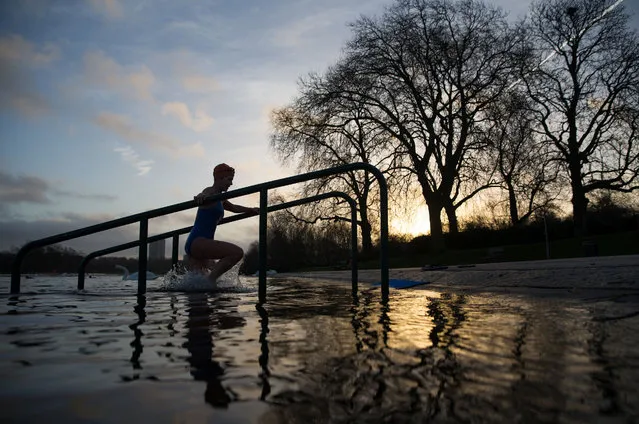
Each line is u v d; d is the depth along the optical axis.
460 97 20.22
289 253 37.38
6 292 4.10
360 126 21.12
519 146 19.64
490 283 4.20
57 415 0.71
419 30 20.09
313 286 5.59
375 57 20.16
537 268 4.48
